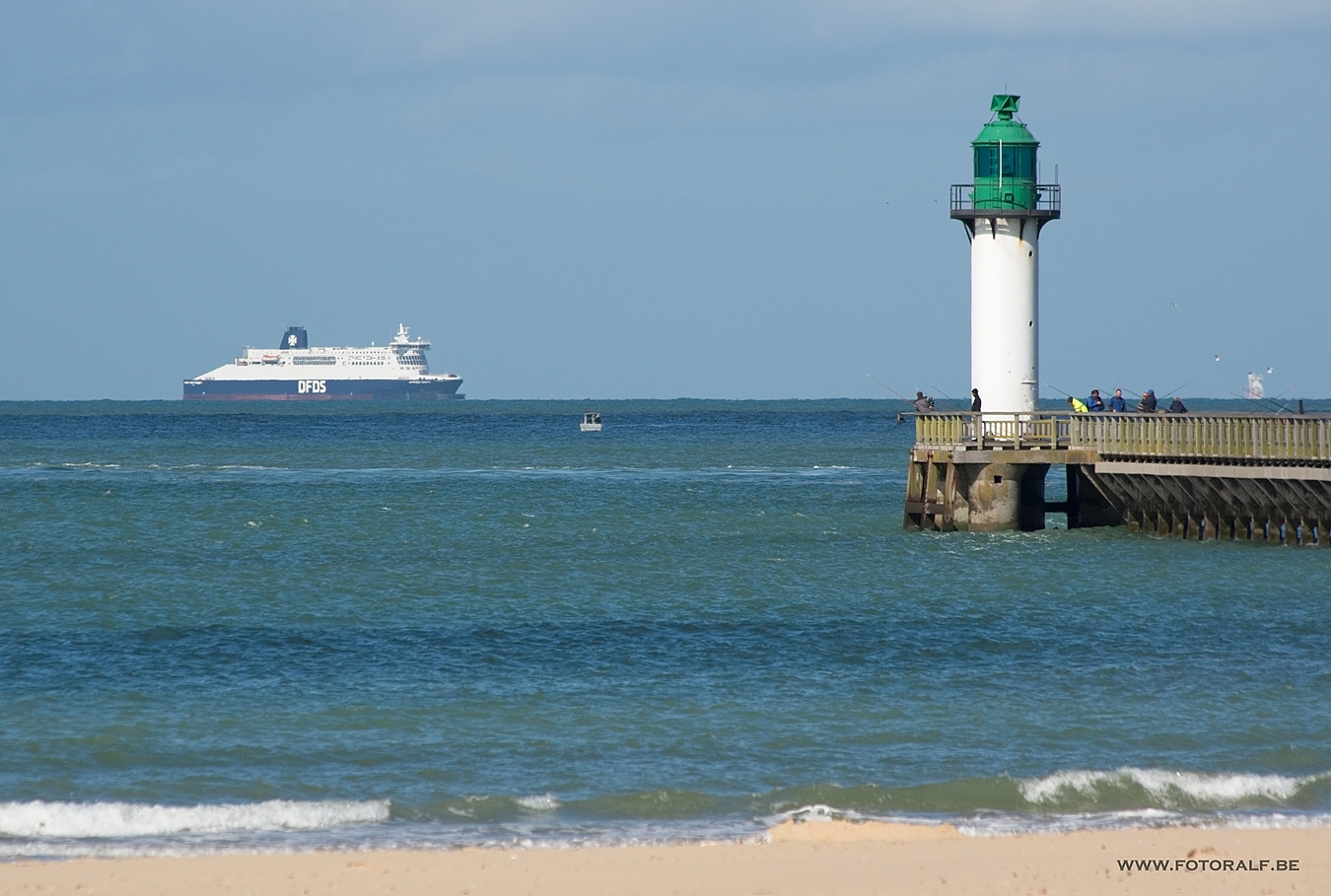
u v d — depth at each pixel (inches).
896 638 3708.2
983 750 2672.2
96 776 2529.5
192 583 4707.2
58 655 3523.6
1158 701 3024.1
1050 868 2005.4
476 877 1969.7
